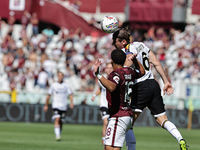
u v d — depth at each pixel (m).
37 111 59.50
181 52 74.81
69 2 87.88
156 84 21.77
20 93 61.41
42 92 61.00
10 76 71.12
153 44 76.69
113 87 17.78
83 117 59.31
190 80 68.75
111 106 18.44
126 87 18.30
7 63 74.00
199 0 81.69
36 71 68.19
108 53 75.44
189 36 79.00
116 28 21.80
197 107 59.50
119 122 18.11
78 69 72.06
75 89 69.94
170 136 45.84
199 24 80.31
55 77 71.81
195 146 36.06
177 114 57.56
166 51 76.25
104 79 17.78
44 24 88.62
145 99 21.52
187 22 81.88
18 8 81.62
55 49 76.19
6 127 50.78
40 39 78.38
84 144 35.19
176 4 80.69
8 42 77.56
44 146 32.53
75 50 74.62
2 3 81.75
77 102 60.75
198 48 76.25
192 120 57.50
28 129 49.31
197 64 73.75
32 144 33.81
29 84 70.00
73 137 41.88
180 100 59.75
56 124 38.97
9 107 59.62
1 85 71.25
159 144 37.22
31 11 81.69
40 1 81.88
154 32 82.25
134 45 21.83
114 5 85.19
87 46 77.19
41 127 52.75
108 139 18.16
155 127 58.00
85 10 87.00
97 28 83.31
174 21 80.56
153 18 81.62
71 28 82.62
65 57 76.88
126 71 18.58
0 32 81.25
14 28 83.75
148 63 21.92
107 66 33.41
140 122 58.59
